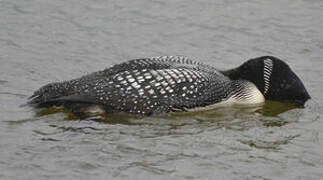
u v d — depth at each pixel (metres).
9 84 24.25
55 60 26.31
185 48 27.81
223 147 20.55
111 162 19.25
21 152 19.59
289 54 27.64
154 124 22.05
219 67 26.33
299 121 22.97
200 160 19.61
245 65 24.53
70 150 19.88
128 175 18.58
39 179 18.16
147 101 22.30
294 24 29.81
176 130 21.69
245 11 30.84
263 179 18.70
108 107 22.25
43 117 22.11
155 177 18.53
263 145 20.84
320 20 30.11
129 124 21.95
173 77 22.59
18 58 26.19
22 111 22.36
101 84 22.30
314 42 28.48
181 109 22.73
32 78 24.84
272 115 23.42
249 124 22.50
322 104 24.28
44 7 30.33
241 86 24.06
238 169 19.20
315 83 25.59
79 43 27.72
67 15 29.80
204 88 22.95
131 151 19.98
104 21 29.53
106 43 27.84
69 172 18.58
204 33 29.02
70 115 22.39
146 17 30.02
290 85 24.36
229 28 29.45
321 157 20.11
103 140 20.66
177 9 30.86
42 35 28.09
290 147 20.75
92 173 18.61
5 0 30.58
